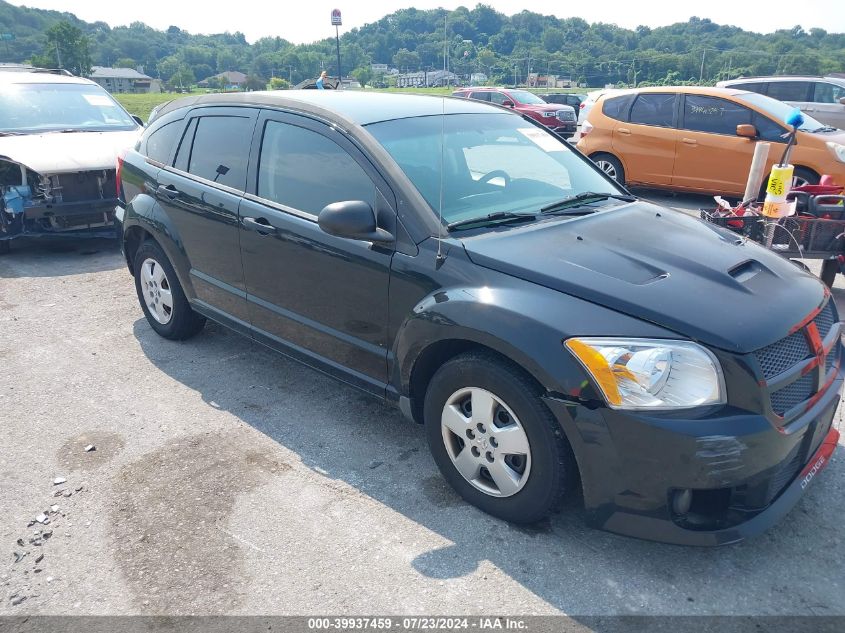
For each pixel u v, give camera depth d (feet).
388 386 10.84
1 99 25.91
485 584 8.52
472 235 10.02
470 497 9.90
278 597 8.36
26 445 11.85
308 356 12.23
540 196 11.80
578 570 8.73
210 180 13.80
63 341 16.48
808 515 9.79
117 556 9.08
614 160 34.68
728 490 8.22
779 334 8.30
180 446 11.80
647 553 9.03
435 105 13.07
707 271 9.31
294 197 12.01
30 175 22.58
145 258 15.96
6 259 24.04
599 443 8.11
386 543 9.27
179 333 16.03
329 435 12.13
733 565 8.82
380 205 10.54
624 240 10.16
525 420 8.70
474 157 11.91
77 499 10.32
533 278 8.94
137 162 16.12
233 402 13.38
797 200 18.95
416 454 11.49
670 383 7.91
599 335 8.17
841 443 11.54
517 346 8.46
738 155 30.45
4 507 10.16
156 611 8.16
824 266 18.24
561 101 89.25
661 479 7.93
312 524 9.69
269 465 11.19
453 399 9.62
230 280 13.56
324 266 11.28
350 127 11.28
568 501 10.11
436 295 9.59
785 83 45.50
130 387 14.03
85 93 28.40
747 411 7.90
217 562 8.95
